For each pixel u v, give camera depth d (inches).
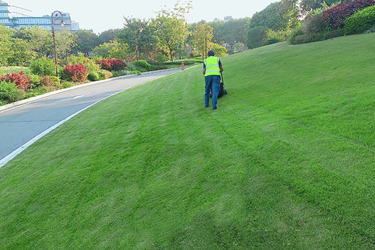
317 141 130.2
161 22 1865.2
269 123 170.4
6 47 1454.2
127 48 1786.4
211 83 252.7
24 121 383.2
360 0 519.8
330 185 97.0
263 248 80.0
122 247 95.1
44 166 194.2
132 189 133.4
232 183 114.4
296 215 88.3
